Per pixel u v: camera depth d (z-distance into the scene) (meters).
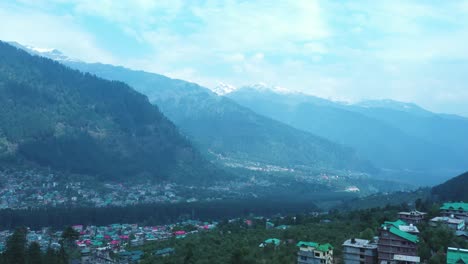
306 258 169.38
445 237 172.88
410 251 158.62
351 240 172.50
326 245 170.88
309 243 175.00
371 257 163.38
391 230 162.50
